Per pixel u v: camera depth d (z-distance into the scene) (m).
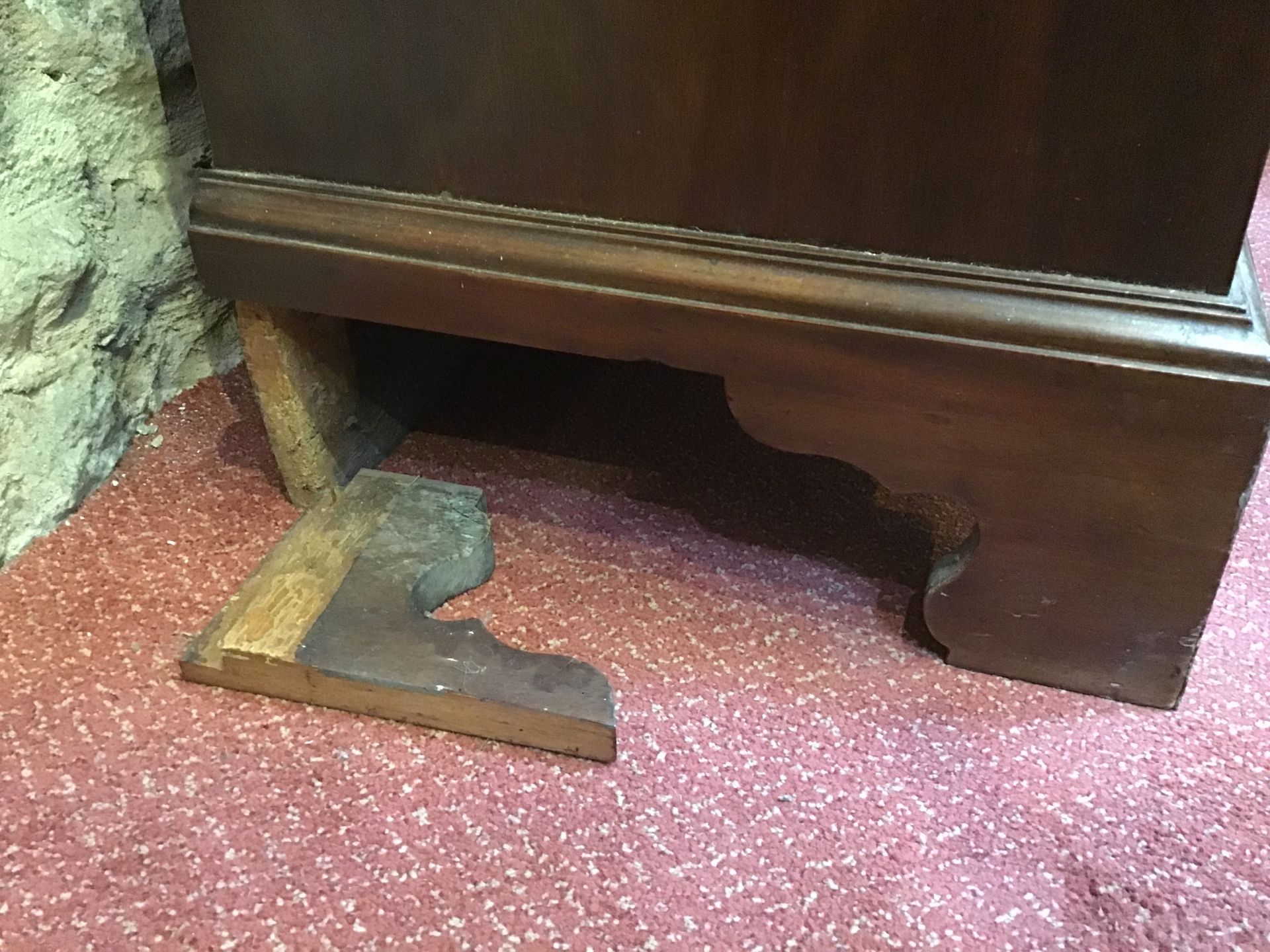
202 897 0.66
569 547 0.94
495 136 0.72
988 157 0.63
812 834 0.70
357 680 0.76
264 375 0.90
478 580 0.89
